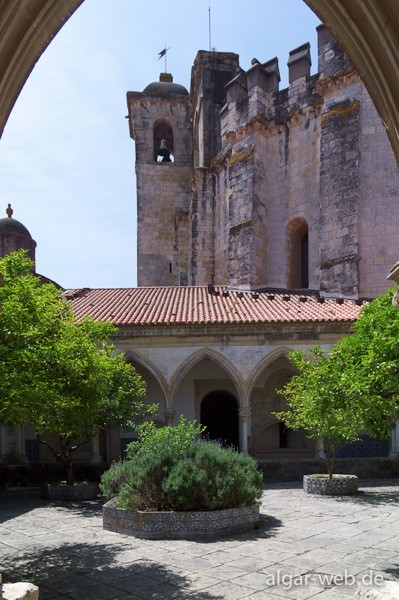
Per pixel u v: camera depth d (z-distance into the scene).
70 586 7.41
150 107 35.34
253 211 24.03
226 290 24.61
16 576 7.92
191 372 22.41
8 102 3.96
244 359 19.50
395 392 6.84
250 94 24.98
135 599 6.83
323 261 21.73
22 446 20.06
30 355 9.23
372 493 15.15
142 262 33.97
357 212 20.95
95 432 15.88
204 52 30.03
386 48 3.67
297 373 22.17
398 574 7.57
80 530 11.09
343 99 21.50
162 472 10.84
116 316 20.44
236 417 23.28
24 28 3.71
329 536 9.98
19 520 12.30
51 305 10.79
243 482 10.90
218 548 9.23
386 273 20.77
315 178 23.27
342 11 3.79
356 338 7.86
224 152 27.20
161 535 10.12
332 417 13.06
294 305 21.20
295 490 15.91
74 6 3.91
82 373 11.73
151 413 16.84
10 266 9.95
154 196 34.66
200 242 28.75
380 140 21.19
